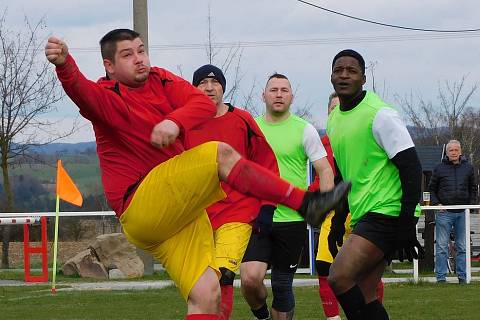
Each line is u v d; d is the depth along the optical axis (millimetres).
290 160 12898
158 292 20047
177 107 7855
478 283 21547
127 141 7742
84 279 25031
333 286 9703
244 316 15164
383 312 9828
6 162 38625
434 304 16750
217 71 11117
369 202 9727
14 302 18109
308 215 7531
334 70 10047
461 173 21797
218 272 7992
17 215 23812
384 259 9867
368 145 9781
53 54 7207
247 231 10969
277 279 12570
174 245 7863
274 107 12891
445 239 21766
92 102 7469
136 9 27312
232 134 10977
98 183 49188
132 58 7812
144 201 7602
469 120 60406
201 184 7539
